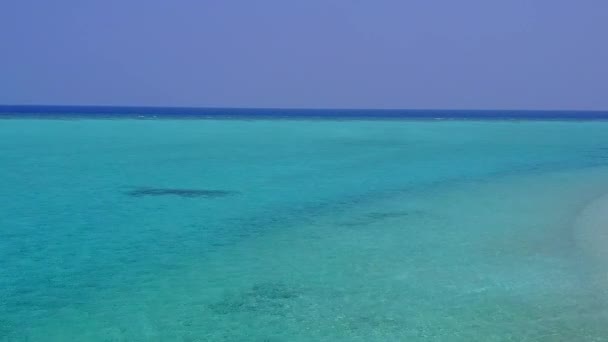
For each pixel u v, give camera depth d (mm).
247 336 7145
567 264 9859
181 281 9180
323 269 9805
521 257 10352
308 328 7387
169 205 15711
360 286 8938
